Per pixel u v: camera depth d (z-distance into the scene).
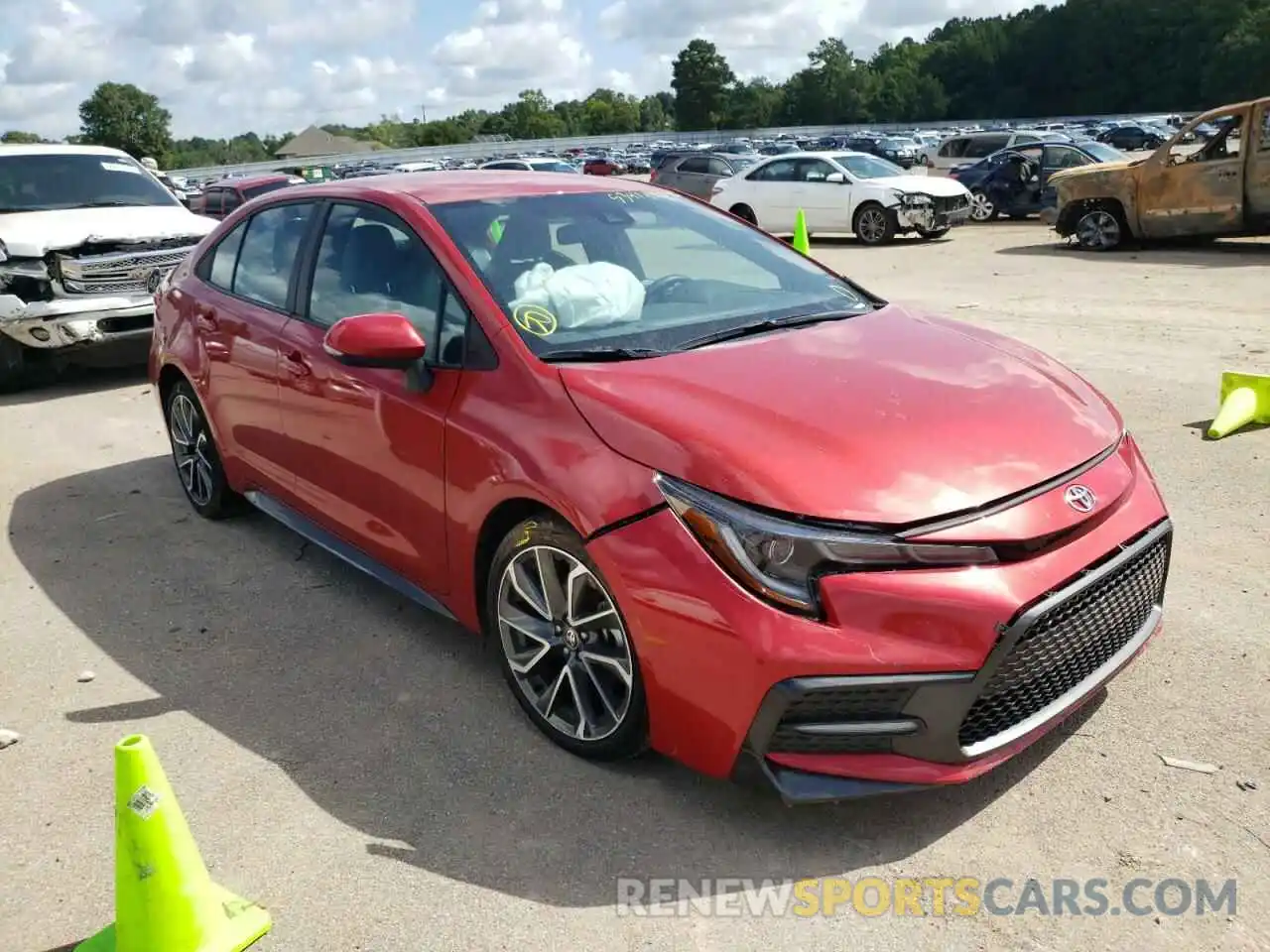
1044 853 2.70
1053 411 3.08
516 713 3.49
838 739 2.58
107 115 99.69
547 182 4.27
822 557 2.53
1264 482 5.14
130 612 4.41
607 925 2.54
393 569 3.88
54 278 8.27
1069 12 118.56
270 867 2.80
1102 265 13.13
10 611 4.48
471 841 2.86
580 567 2.96
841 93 133.88
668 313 3.61
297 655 3.96
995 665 2.53
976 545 2.57
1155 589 3.11
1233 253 13.55
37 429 7.52
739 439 2.74
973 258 14.74
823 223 17.83
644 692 2.85
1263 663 3.50
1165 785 2.92
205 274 5.11
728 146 63.88
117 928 2.48
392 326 3.29
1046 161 19.58
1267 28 99.12
